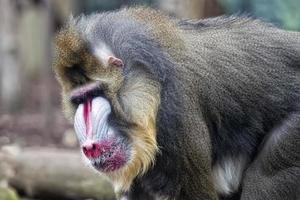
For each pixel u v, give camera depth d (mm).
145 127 9594
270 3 18188
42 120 19859
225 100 10031
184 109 9570
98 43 9633
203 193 9781
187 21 10391
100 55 9594
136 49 9547
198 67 9852
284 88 10305
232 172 10555
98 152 9617
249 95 10164
